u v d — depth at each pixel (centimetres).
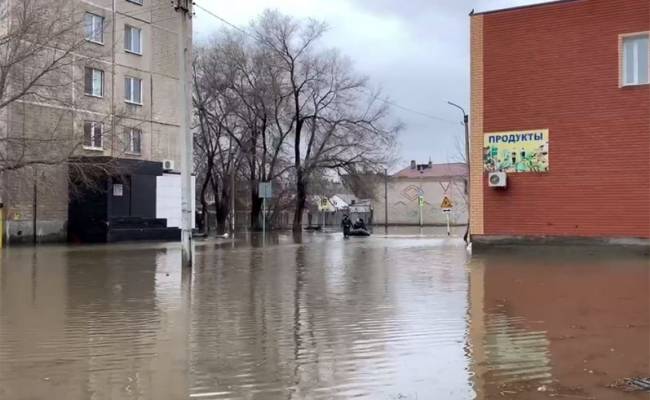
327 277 1429
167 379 586
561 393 536
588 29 1969
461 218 8325
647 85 1883
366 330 807
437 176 8519
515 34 2073
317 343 734
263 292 1178
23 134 2866
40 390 552
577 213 1970
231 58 4578
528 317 887
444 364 635
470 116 2142
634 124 1897
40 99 2731
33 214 3003
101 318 903
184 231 1658
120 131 3344
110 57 3372
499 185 2059
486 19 2117
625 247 1897
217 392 545
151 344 732
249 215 5625
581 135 1970
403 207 8644
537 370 610
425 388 554
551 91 2016
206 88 4581
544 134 2022
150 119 3703
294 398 528
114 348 712
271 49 4603
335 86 4703
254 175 4894
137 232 3247
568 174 1986
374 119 4747
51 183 2938
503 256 1920
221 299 1088
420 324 844
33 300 1082
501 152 2084
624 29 1917
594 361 641
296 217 4838
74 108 2981
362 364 638
